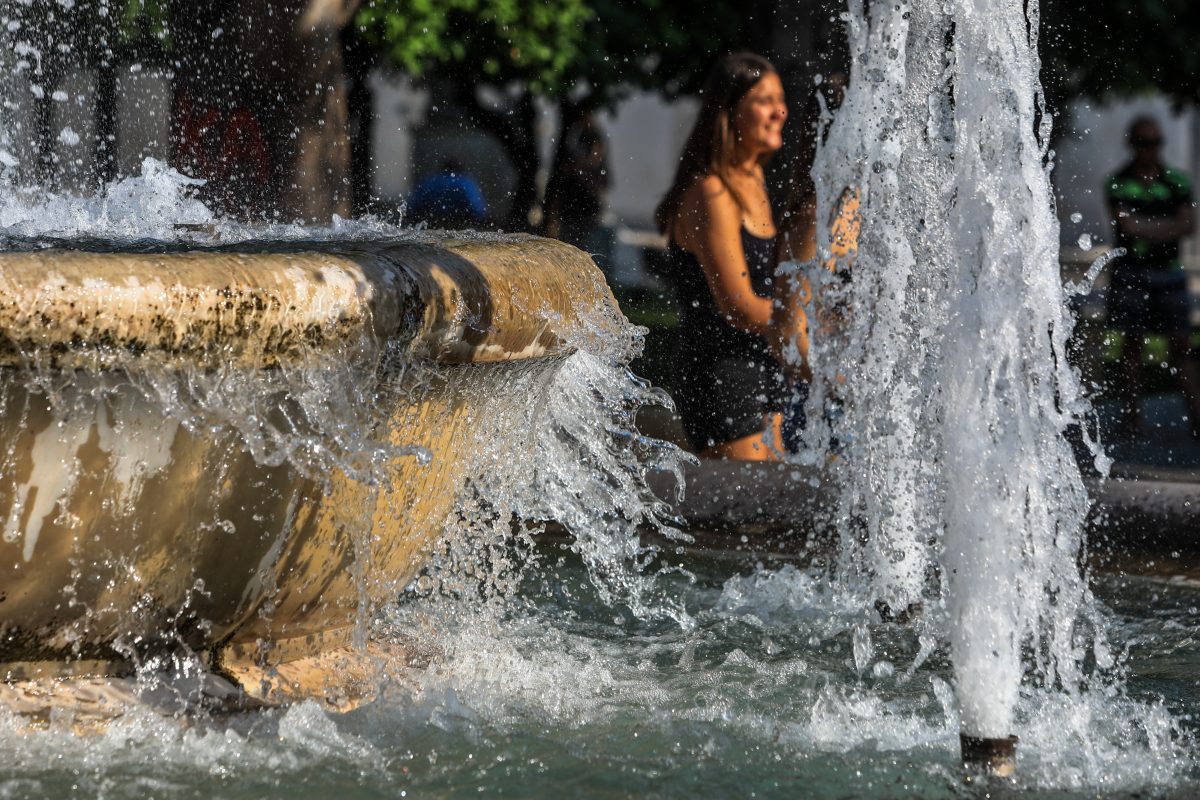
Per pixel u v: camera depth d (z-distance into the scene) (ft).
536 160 147.13
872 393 38.24
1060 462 31.40
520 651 32.68
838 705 28.99
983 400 25.39
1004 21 27.48
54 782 22.40
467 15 125.18
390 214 120.67
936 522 37.22
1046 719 28.35
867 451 38.27
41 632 24.30
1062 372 30.83
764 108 51.88
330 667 28.37
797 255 50.06
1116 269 94.89
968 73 27.22
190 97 87.04
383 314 23.65
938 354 27.84
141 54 83.61
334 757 24.44
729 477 46.91
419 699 27.96
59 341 20.79
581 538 41.27
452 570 33.81
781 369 52.29
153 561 24.22
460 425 28.78
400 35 119.03
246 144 88.69
